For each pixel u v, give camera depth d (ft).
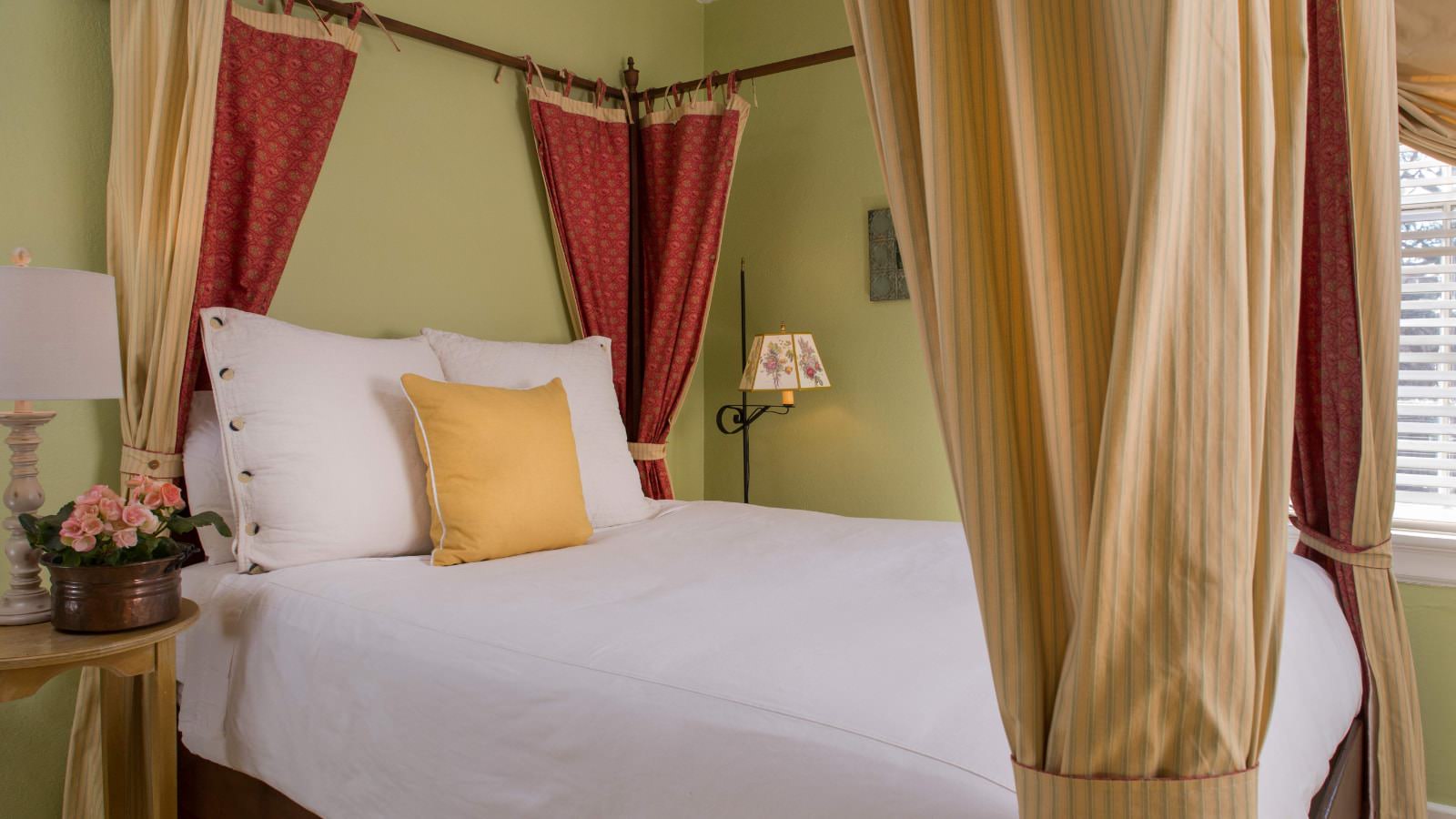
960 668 4.02
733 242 12.82
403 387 7.34
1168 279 2.50
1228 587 2.56
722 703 3.80
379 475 6.99
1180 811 2.54
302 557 6.54
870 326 11.60
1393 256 6.34
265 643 5.76
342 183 8.71
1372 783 6.48
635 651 4.38
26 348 5.29
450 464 6.90
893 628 4.64
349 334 8.78
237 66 7.58
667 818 3.71
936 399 2.94
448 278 9.68
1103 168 2.66
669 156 11.31
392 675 4.94
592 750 4.01
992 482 2.72
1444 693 7.94
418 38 9.21
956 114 2.72
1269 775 3.51
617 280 11.09
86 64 7.06
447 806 4.55
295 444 6.63
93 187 7.09
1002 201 2.76
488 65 10.12
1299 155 2.69
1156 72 2.37
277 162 7.77
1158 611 2.55
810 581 5.79
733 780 3.56
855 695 3.73
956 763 3.21
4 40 6.63
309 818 5.55
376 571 6.23
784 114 12.29
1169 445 2.53
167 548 5.74
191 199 6.89
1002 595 2.72
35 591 5.73
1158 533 2.54
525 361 8.82
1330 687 5.19
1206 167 2.52
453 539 6.78
